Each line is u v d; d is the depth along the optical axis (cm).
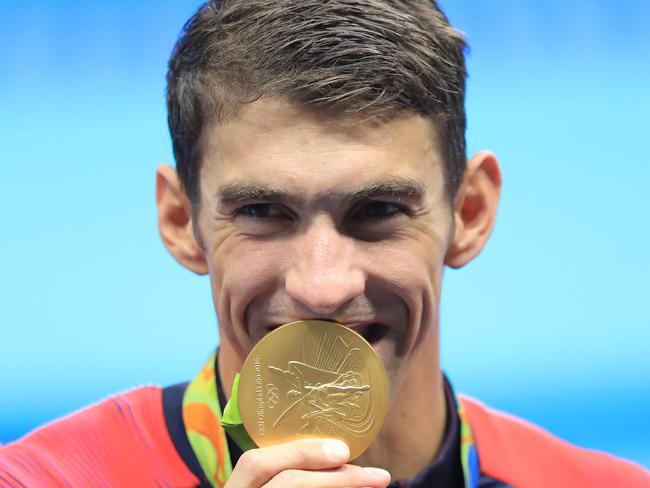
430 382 424
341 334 348
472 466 441
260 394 349
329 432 348
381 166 344
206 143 366
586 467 484
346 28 347
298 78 340
